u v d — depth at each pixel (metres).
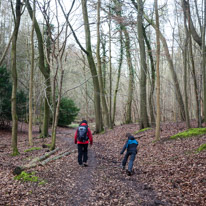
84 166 7.69
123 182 5.98
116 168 7.47
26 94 25.00
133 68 24.08
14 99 9.85
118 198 4.90
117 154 9.98
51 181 5.94
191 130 10.94
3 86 21.64
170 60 15.05
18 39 26.62
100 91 19.58
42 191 5.22
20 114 23.16
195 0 12.09
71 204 4.63
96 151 10.86
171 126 14.77
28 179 5.90
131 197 4.93
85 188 5.54
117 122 35.75
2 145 14.27
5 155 9.91
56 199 4.85
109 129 20.58
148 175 6.48
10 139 18.22
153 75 18.55
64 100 30.88
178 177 5.89
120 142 13.12
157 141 10.85
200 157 7.00
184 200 4.54
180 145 9.27
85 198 4.93
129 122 25.59
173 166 6.87
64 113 30.50
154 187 5.46
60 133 23.12
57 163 7.98
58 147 11.74
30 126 13.80
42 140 16.28
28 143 15.09
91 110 37.62
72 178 6.31
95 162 8.39
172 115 26.78
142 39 15.06
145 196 4.96
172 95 27.58
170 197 4.78
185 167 6.52
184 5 11.53
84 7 17.14
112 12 18.53
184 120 16.98
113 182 5.98
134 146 7.08
